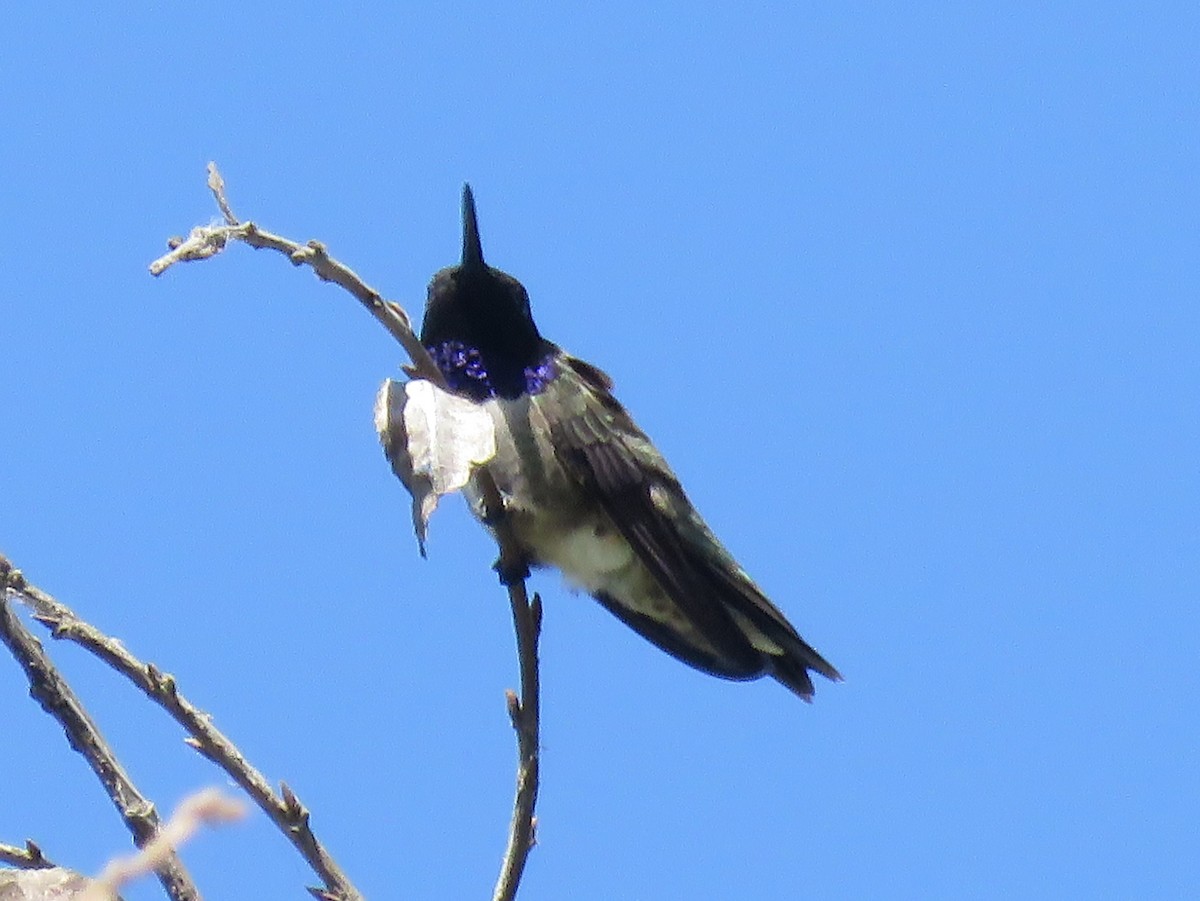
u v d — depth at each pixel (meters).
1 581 5.39
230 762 5.46
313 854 5.47
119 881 3.47
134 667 5.47
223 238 6.01
